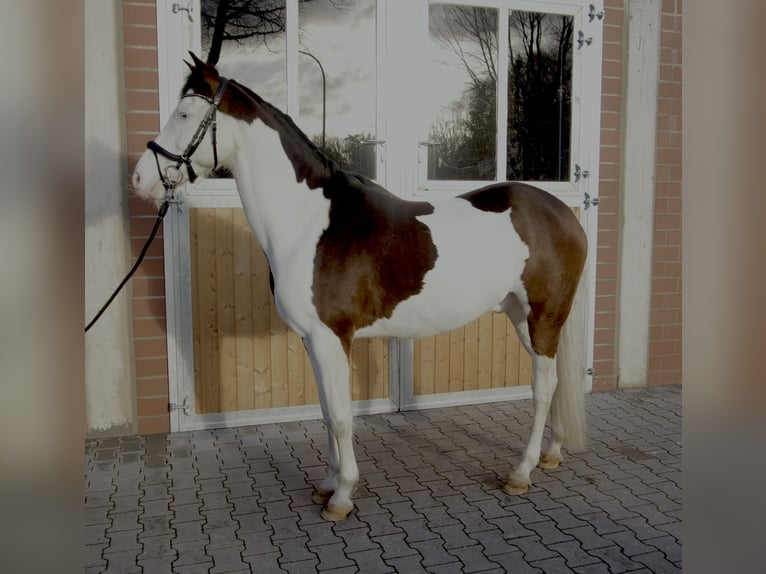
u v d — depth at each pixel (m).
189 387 3.40
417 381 3.75
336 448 2.50
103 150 3.17
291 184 2.32
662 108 4.03
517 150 3.82
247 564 2.05
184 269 3.31
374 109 3.53
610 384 4.17
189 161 2.27
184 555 2.11
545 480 2.72
